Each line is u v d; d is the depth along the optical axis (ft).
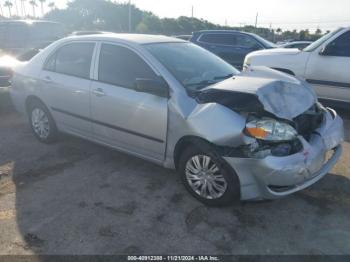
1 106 20.95
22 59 22.11
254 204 10.91
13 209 10.69
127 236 9.45
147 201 11.17
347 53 19.38
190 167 10.93
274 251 8.89
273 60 22.00
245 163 9.47
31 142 16.43
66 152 15.16
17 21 35.65
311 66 20.48
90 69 13.46
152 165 13.82
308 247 9.04
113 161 14.21
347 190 11.84
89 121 13.70
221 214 10.44
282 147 9.44
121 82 12.42
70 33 41.98
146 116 11.55
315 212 10.57
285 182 9.39
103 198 11.34
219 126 9.71
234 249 8.98
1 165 13.80
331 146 10.84
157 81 11.04
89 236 9.44
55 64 15.01
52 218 10.23
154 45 12.75
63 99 14.42
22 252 8.80
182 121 10.53
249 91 9.96
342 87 19.63
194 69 12.32
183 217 10.31
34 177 12.81
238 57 36.65
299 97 10.85
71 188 11.99
